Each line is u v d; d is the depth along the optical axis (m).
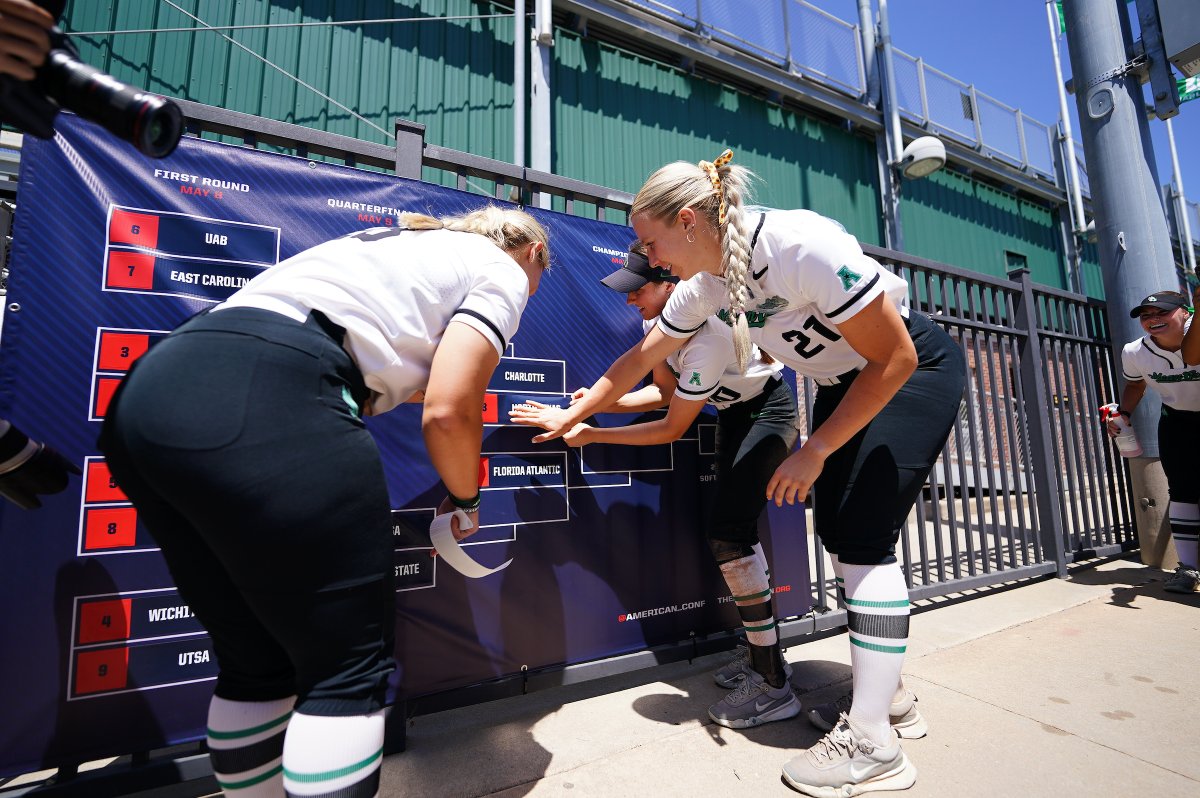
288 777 0.74
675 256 1.37
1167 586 2.90
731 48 5.70
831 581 3.28
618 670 1.93
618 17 5.00
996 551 3.07
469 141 4.31
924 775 1.36
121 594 1.36
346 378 0.87
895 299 1.45
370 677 0.81
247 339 0.78
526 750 1.52
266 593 0.76
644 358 1.70
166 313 1.46
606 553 1.98
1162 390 2.99
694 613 2.14
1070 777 1.34
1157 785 1.31
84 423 1.36
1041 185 8.70
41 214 1.37
